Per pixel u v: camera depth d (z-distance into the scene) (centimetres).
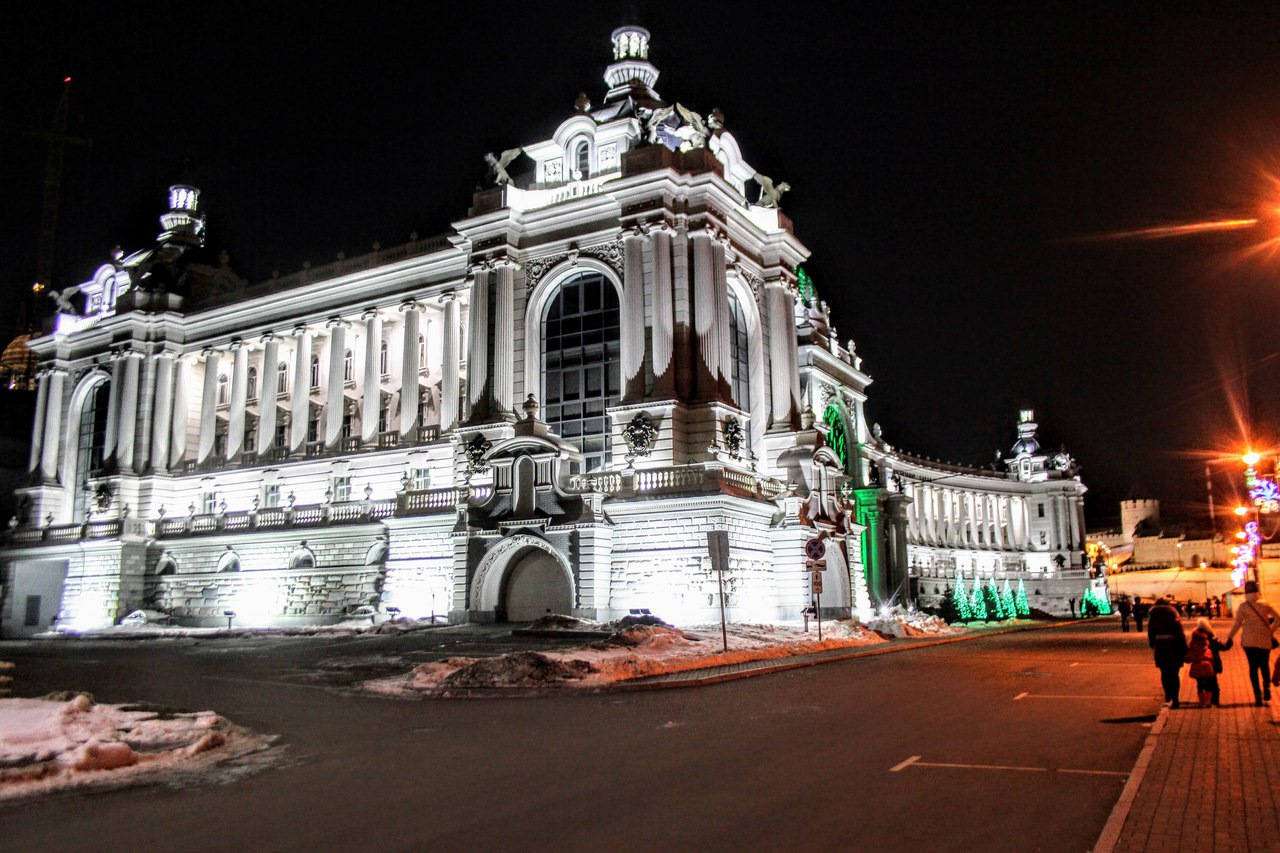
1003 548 11000
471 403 5228
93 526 6481
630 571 4456
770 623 4503
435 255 5819
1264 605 1725
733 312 5412
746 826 962
